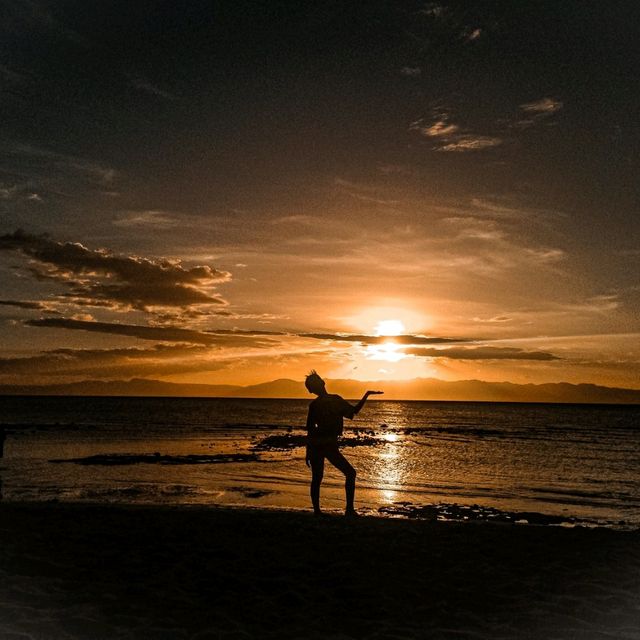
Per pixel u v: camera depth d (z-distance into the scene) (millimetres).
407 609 5172
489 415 155250
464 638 4512
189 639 4414
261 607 5176
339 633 4598
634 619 4930
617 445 50500
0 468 26156
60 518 9086
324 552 7102
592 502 20469
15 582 5738
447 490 22281
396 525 8773
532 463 34000
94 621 4715
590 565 6602
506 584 5875
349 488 9820
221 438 50500
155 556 6820
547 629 4699
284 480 23203
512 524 9055
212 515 9547
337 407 9891
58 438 47125
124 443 42906
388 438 58062
